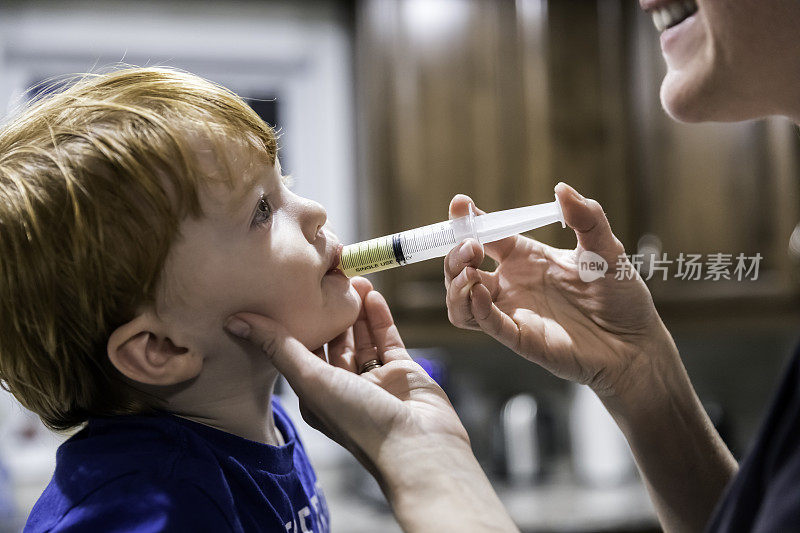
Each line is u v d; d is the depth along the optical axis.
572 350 0.80
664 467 0.86
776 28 0.61
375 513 1.96
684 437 0.86
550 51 2.06
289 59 2.32
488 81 2.04
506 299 0.84
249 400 0.80
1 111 2.08
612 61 2.08
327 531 0.93
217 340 0.74
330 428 0.70
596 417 2.17
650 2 0.76
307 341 0.77
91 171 0.68
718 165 2.10
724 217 2.10
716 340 2.48
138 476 0.67
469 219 0.82
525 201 2.04
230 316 0.73
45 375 0.74
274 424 0.93
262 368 0.79
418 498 0.63
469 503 0.63
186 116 0.72
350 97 2.32
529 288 0.84
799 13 0.59
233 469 0.73
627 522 1.83
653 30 2.08
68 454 0.73
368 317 0.82
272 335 0.71
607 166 2.07
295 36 2.29
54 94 0.81
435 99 2.02
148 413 0.76
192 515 0.66
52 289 0.69
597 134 2.07
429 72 2.02
